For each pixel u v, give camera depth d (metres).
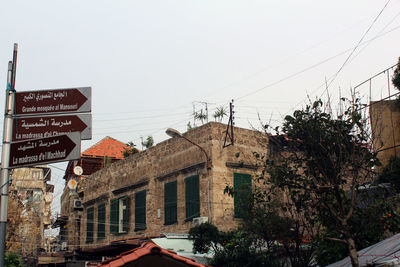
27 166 8.47
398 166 13.23
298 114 10.31
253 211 15.72
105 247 23.91
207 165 20.38
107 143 38.38
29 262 32.31
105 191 28.77
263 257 15.61
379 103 16.17
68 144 8.36
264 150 22.45
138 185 25.25
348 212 9.95
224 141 21.00
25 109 8.88
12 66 9.09
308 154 10.12
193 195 21.03
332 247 12.76
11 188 30.31
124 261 6.77
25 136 8.78
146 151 25.22
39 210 36.69
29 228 33.41
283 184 10.32
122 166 27.30
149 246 7.14
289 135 10.38
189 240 19.11
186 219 21.12
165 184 23.09
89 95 9.11
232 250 16.16
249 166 21.31
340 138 9.76
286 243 15.27
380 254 9.02
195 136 21.72
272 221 15.28
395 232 11.15
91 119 8.97
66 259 30.06
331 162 9.70
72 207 33.44
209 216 19.86
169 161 23.22
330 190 9.77
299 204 10.14
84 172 36.41
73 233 32.72
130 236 25.19
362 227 10.05
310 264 15.29
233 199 20.56
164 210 22.77
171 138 23.42
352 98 10.33
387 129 15.90
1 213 8.25
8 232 28.88
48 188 51.28
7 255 26.25
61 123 8.91
